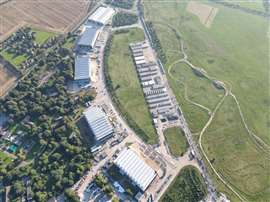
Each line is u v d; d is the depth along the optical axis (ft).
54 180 559.79
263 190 574.15
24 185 560.20
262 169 602.44
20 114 647.97
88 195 552.41
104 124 631.56
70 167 574.15
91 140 622.95
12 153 605.31
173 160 602.03
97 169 583.99
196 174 583.58
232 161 609.42
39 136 611.47
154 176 570.05
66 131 625.00
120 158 579.07
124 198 552.00
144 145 622.54
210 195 561.43
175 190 562.66
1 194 551.59
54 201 544.62
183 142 630.74
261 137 650.84
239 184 579.07
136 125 652.89
